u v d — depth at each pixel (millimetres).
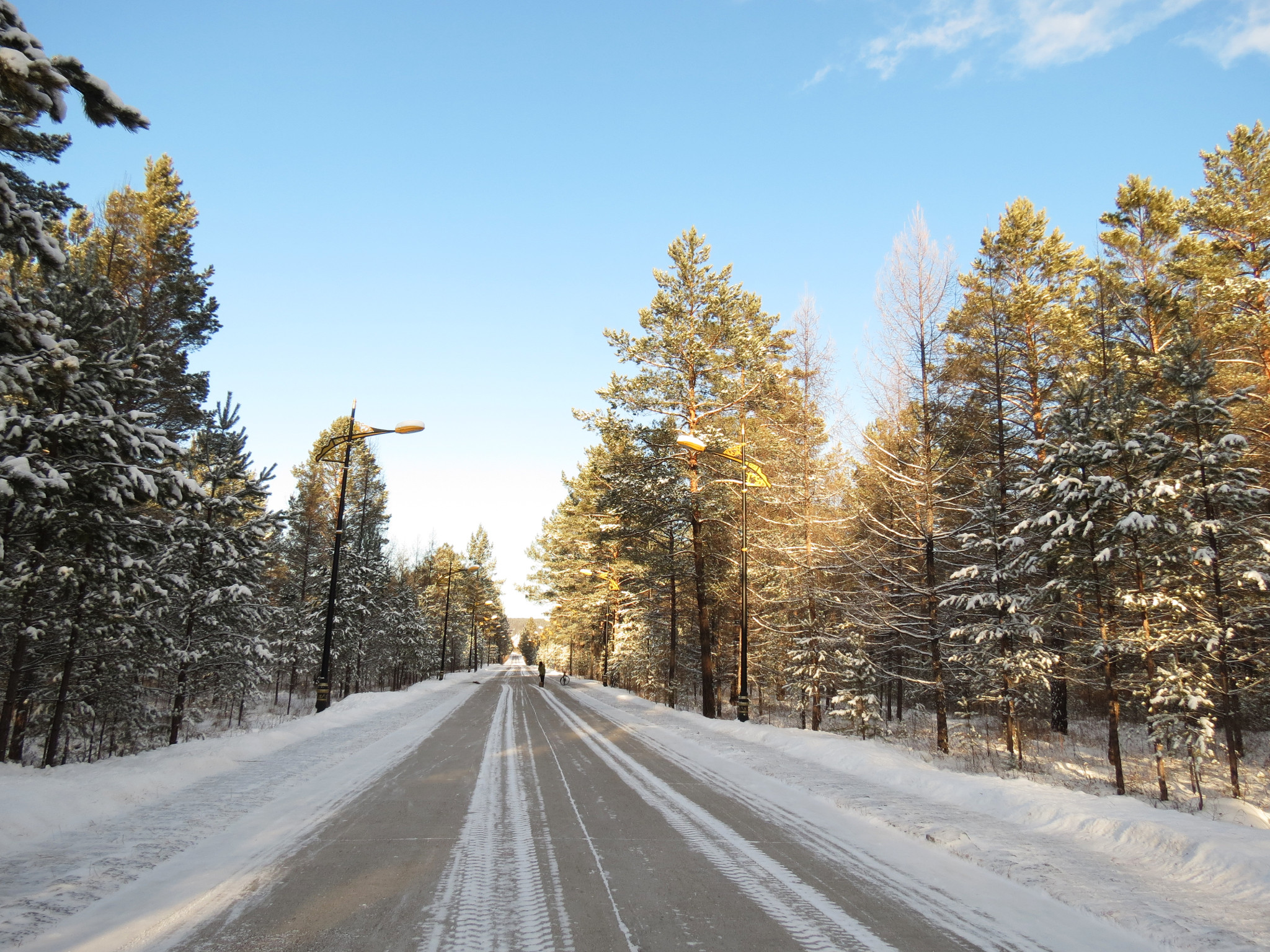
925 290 18047
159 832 6809
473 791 9344
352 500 47062
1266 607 12328
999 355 18344
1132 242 22906
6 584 11070
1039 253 25031
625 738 16109
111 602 12695
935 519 18531
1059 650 15750
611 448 29500
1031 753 17594
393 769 10922
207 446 17250
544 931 4625
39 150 15773
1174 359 13492
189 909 4855
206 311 25109
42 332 7891
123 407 12844
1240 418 18422
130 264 23969
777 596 26656
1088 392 13922
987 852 6723
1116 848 6898
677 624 36469
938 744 17000
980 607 17547
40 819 6742
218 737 13398
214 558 17078
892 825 7918
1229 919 5020
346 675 38156
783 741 15445
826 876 5988
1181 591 12289
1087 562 13156
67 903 4883
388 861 6105
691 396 26906
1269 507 14805
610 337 27297
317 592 36438
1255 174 20797
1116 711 12664
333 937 4438
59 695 13180
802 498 22578
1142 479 12703
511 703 27062
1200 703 11234
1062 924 4965
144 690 16484
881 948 4480
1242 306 20031
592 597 47875
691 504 25625
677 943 4477
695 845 6902
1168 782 14000
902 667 25422
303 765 11031
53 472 9234
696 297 27156
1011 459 18094
